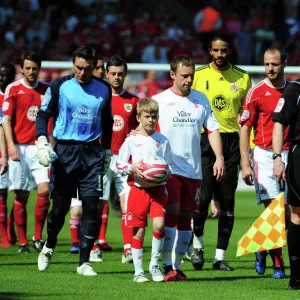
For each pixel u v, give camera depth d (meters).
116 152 37.78
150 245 41.69
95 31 89.00
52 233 31.55
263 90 32.34
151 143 29.48
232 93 34.81
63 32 89.44
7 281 29.39
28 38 89.88
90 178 30.91
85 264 31.03
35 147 39.53
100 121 31.20
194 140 30.30
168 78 65.62
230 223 33.91
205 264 35.44
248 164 32.41
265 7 101.06
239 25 95.38
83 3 96.62
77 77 30.73
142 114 29.27
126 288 27.81
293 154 27.16
